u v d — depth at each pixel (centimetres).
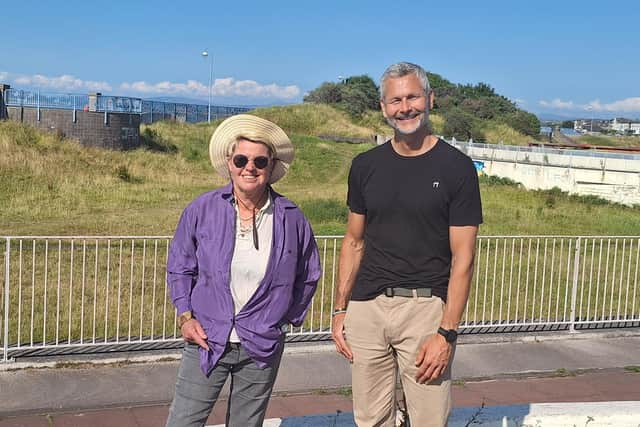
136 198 2270
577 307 1020
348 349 345
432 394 322
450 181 311
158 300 956
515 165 3625
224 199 335
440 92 8975
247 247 331
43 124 3338
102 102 3559
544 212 2505
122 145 3462
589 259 1395
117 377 638
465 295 312
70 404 574
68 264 1177
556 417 408
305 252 350
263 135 326
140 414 558
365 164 330
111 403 579
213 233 330
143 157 3133
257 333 328
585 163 3247
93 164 2678
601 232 2136
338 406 588
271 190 345
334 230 1794
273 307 333
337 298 358
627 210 2906
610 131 12900
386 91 313
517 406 423
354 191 338
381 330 331
